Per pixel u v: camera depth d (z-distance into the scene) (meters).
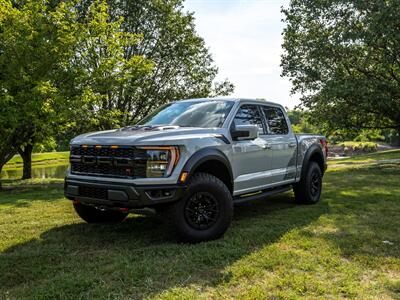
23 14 11.48
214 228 4.55
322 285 3.24
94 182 4.45
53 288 3.19
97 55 13.19
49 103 11.22
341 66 15.48
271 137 5.98
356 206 6.73
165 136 4.41
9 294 3.16
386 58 13.71
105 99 15.66
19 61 11.27
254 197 5.48
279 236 4.77
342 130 17.70
